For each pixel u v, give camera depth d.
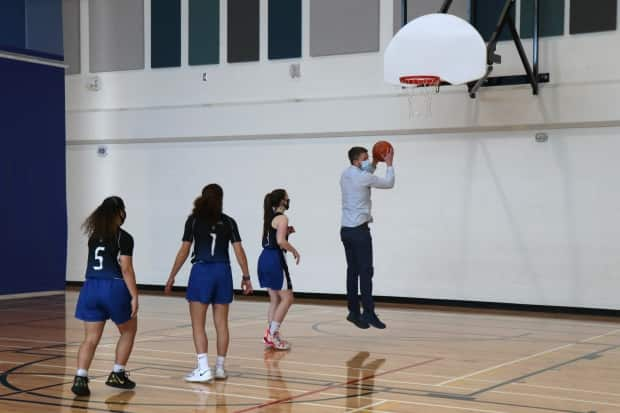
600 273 12.96
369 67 14.40
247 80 15.43
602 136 12.94
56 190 15.73
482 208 13.78
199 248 7.12
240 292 15.71
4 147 14.77
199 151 16.03
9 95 14.84
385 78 11.77
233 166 15.74
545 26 13.15
